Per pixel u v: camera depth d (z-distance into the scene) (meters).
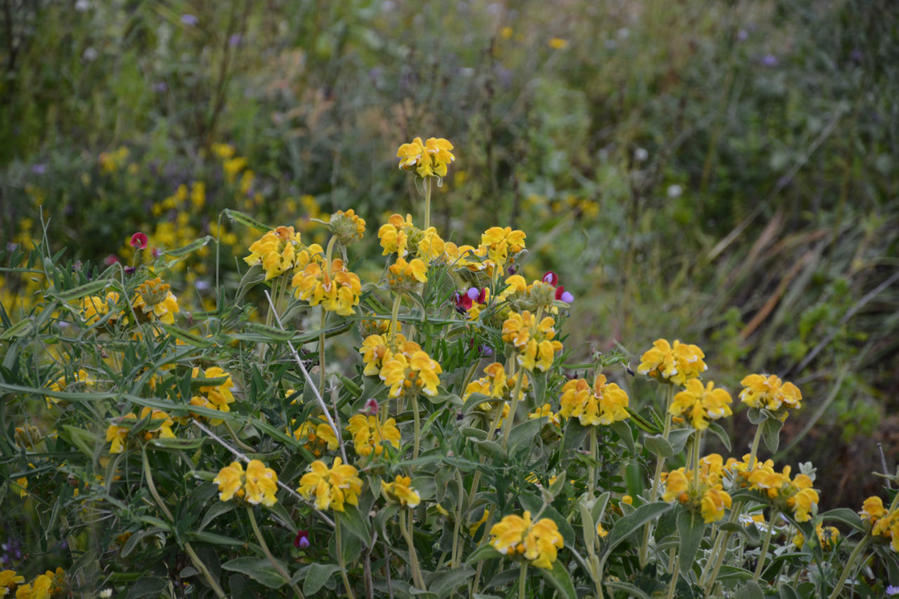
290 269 1.60
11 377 1.44
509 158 4.26
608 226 4.14
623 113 4.99
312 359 1.75
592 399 1.49
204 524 1.38
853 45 5.04
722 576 1.54
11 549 1.55
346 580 1.41
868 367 3.69
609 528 1.73
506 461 1.47
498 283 1.69
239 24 5.14
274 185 4.18
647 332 3.49
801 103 4.87
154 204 3.85
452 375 1.69
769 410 1.55
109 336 1.60
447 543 1.58
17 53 4.47
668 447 1.45
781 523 1.91
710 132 4.84
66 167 3.87
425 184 1.70
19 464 1.50
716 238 4.45
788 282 4.06
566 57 5.57
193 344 1.50
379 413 1.58
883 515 1.55
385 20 5.88
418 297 1.58
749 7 5.52
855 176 4.53
